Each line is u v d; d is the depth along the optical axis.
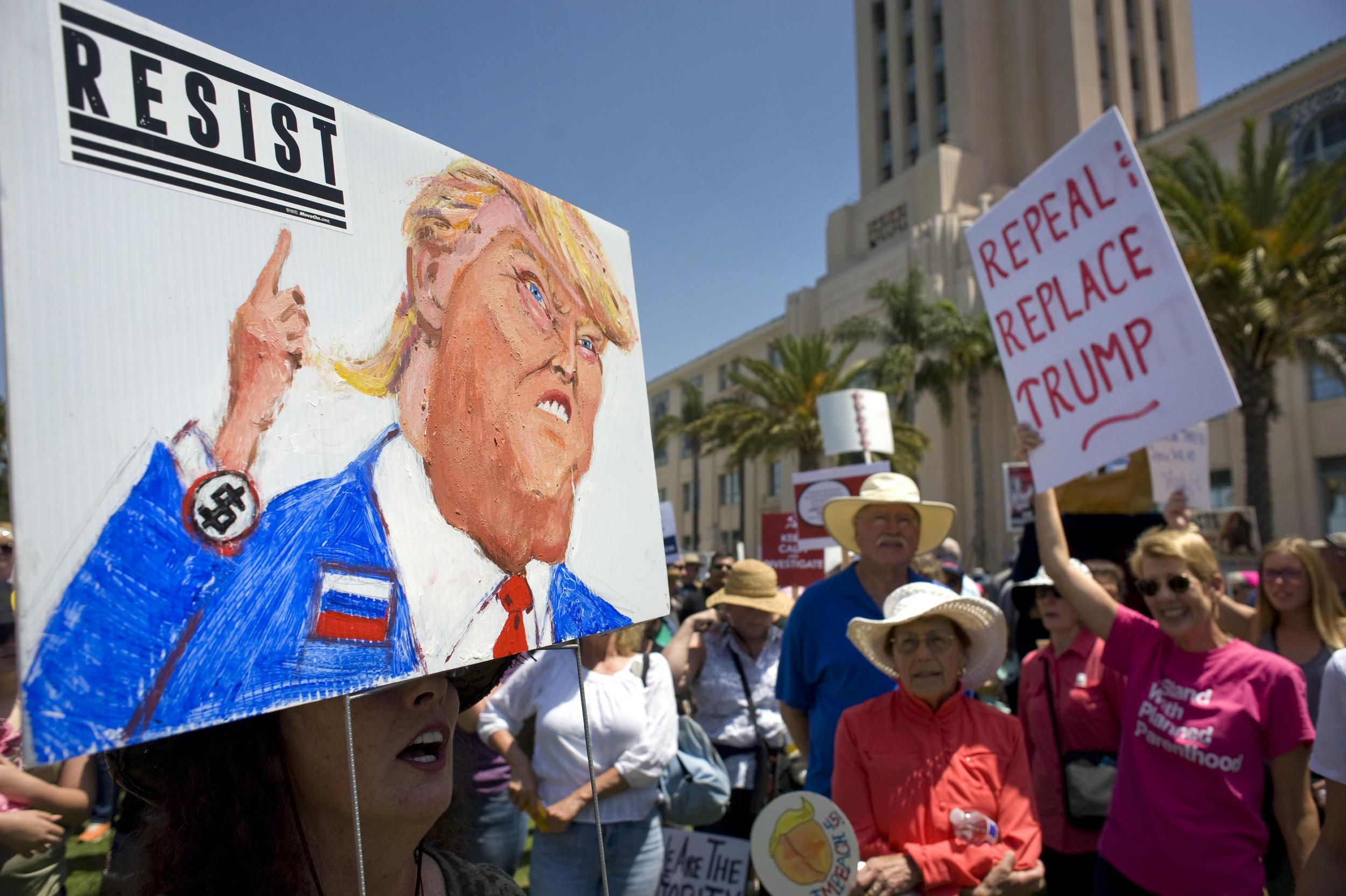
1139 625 2.63
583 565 1.12
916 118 35.72
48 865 2.54
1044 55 33.38
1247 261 14.16
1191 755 2.32
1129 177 2.90
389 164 0.93
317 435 0.81
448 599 0.91
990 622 2.48
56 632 0.61
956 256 28.89
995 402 28.25
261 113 0.81
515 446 1.04
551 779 2.97
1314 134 20.94
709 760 3.41
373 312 0.88
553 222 1.19
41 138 0.65
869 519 3.02
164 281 0.71
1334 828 1.86
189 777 0.95
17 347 0.61
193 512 0.70
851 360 32.56
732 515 42.06
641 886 2.95
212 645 0.70
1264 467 15.30
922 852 2.23
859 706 2.54
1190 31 36.81
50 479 0.62
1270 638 3.23
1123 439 2.90
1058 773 3.06
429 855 1.25
